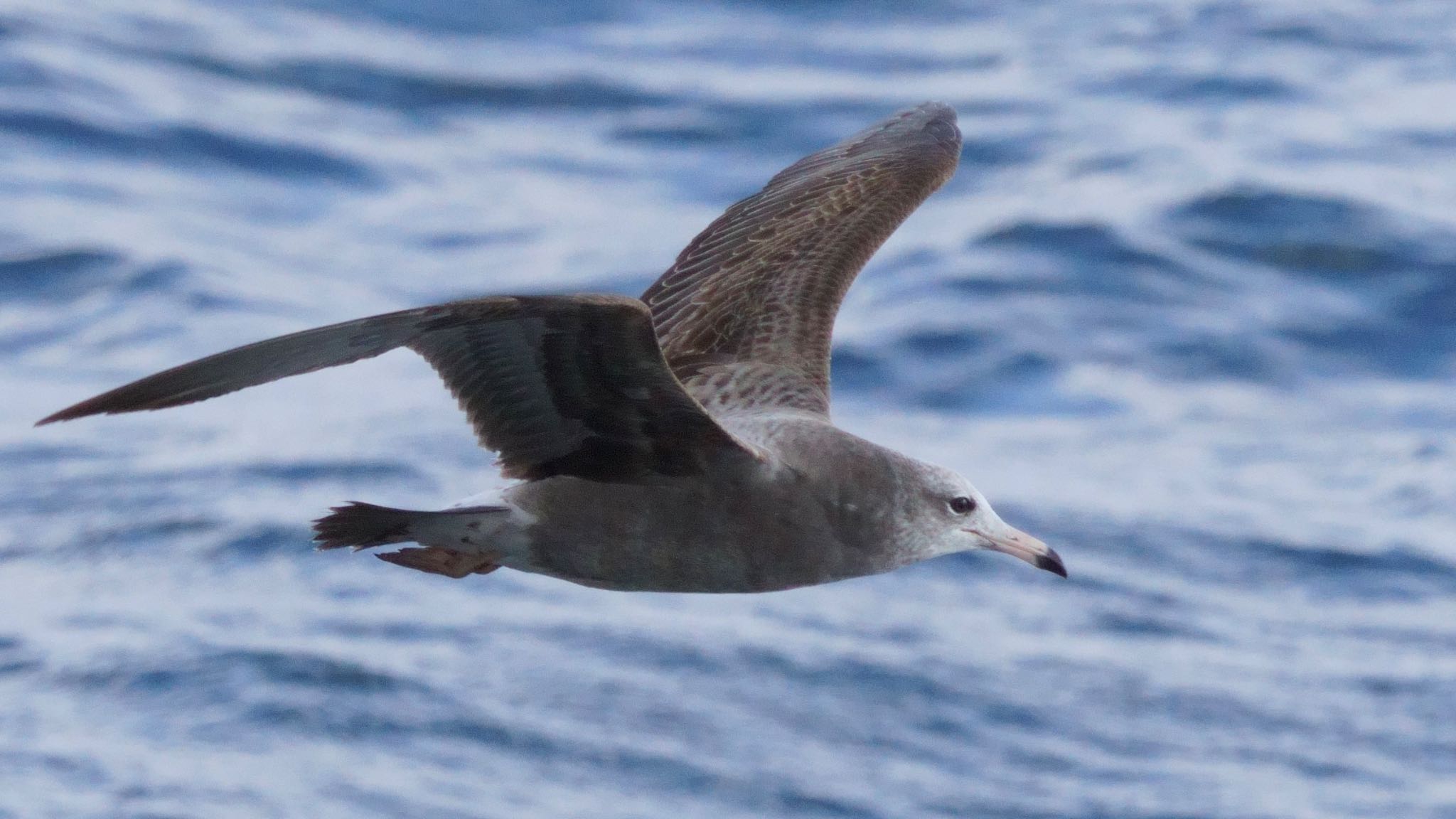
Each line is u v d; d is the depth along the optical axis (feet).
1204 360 67.87
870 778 42.50
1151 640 49.34
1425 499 57.26
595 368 22.61
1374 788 42.65
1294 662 48.16
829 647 48.19
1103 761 43.57
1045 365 66.64
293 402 64.44
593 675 46.11
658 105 100.07
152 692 44.29
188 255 75.15
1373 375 67.72
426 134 96.02
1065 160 88.17
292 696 43.93
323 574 50.52
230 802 39.75
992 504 56.08
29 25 99.30
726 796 41.65
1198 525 55.42
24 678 44.73
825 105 99.71
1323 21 110.63
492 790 41.27
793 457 24.98
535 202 86.63
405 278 76.79
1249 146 88.74
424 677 45.19
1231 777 42.88
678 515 24.49
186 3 109.19
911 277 73.56
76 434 60.03
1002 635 49.37
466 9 112.98
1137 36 109.81
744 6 116.57
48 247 74.28
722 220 31.24
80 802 39.50
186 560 51.31
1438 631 49.70
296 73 101.30
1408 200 80.23
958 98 99.71
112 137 87.86
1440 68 101.91
